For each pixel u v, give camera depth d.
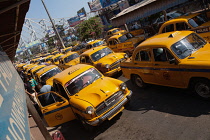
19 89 2.10
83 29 29.78
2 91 1.21
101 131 5.44
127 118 5.57
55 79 6.68
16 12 3.39
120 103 5.34
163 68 5.57
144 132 4.64
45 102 6.39
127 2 26.45
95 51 10.02
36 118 4.42
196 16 8.84
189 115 4.58
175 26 8.88
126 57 9.45
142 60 6.38
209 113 4.37
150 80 6.41
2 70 1.66
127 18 15.02
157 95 6.22
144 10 13.50
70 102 5.58
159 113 5.18
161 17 17.81
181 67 5.00
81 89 5.90
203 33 7.68
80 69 6.55
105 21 32.34
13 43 7.33
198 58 4.79
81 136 5.60
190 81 5.08
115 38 12.53
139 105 6.04
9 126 0.91
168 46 5.32
